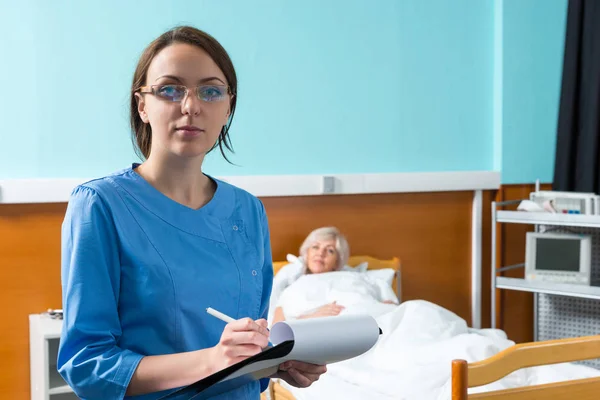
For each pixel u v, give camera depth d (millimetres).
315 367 1194
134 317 1144
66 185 2895
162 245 1179
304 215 3453
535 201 3680
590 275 3594
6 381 2877
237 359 1025
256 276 1293
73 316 1088
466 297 3891
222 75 1207
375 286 3277
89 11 2967
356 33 3537
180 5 3137
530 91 3912
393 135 3658
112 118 3031
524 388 1804
